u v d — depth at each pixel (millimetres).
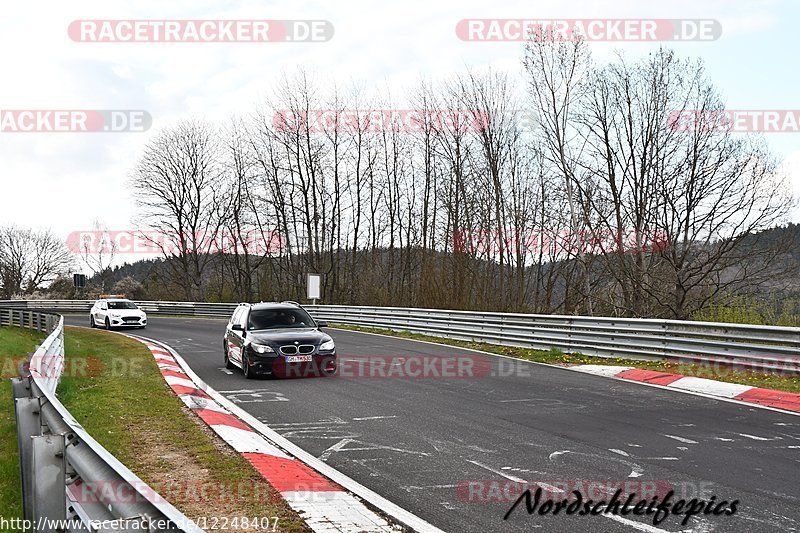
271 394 11680
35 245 85375
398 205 45531
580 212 29672
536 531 5004
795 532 4945
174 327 31297
